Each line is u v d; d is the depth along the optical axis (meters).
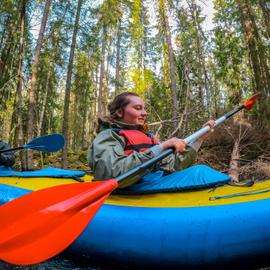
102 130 2.08
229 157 5.84
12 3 7.10
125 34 14.34
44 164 9.02
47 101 12.98
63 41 8.87
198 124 6.91
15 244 1.19
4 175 2.53
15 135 9.15
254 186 1.87
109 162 1.72
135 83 13.09
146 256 1.51
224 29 10.77
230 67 11.07
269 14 8.68
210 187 1.84
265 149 5.88
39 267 1.70
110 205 1.69
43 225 1.26
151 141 2.06
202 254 1.44
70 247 1.70
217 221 1.44
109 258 1.61
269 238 1.41
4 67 7.85
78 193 1.36
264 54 9.38
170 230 1.48
